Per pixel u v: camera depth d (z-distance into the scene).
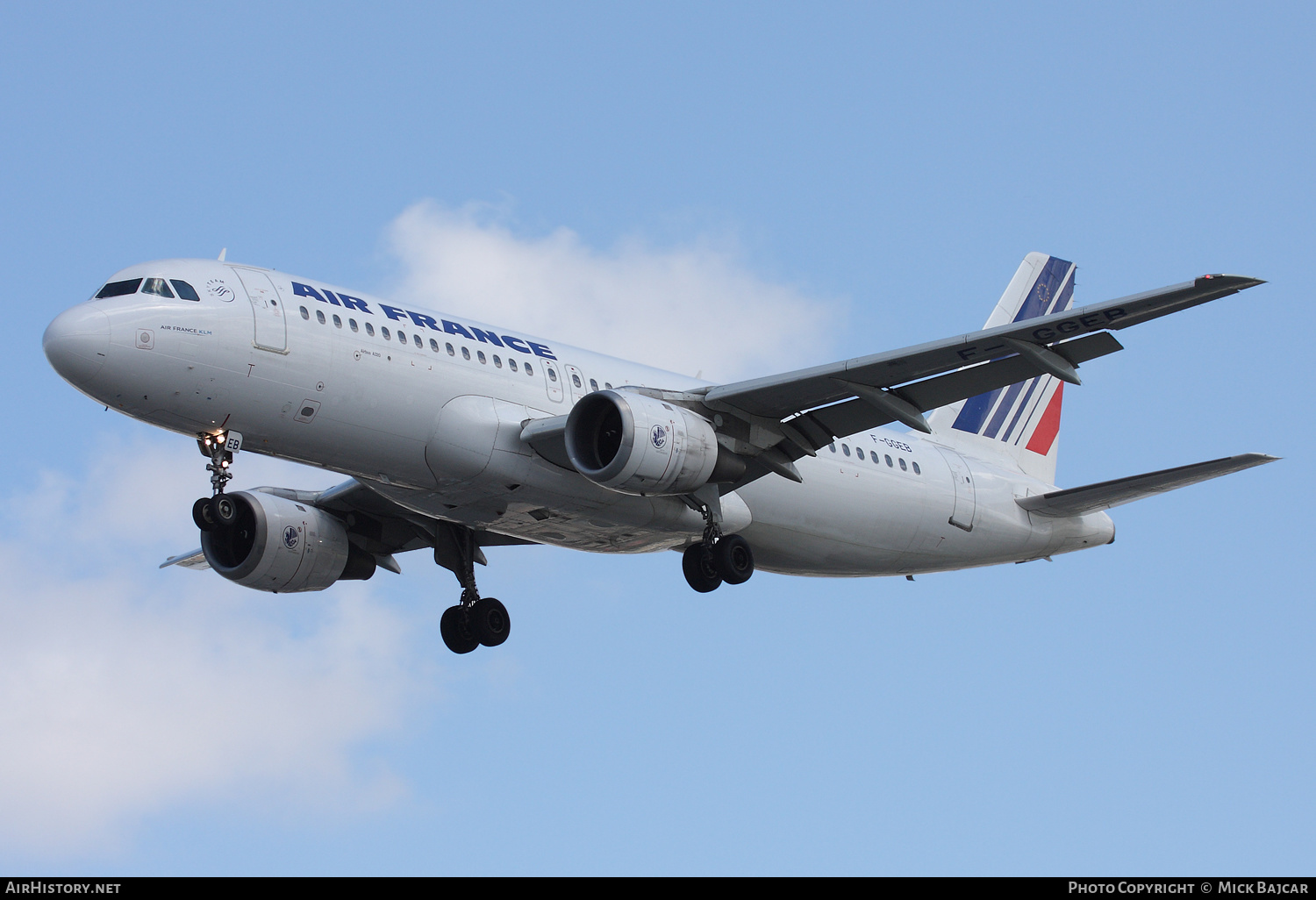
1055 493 90.56
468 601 84.12
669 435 66.69
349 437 66.56
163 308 62.47
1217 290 57.84
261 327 63.75
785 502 78.81
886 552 86.38
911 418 69.12
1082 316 60.94
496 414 68.62
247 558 78.88
